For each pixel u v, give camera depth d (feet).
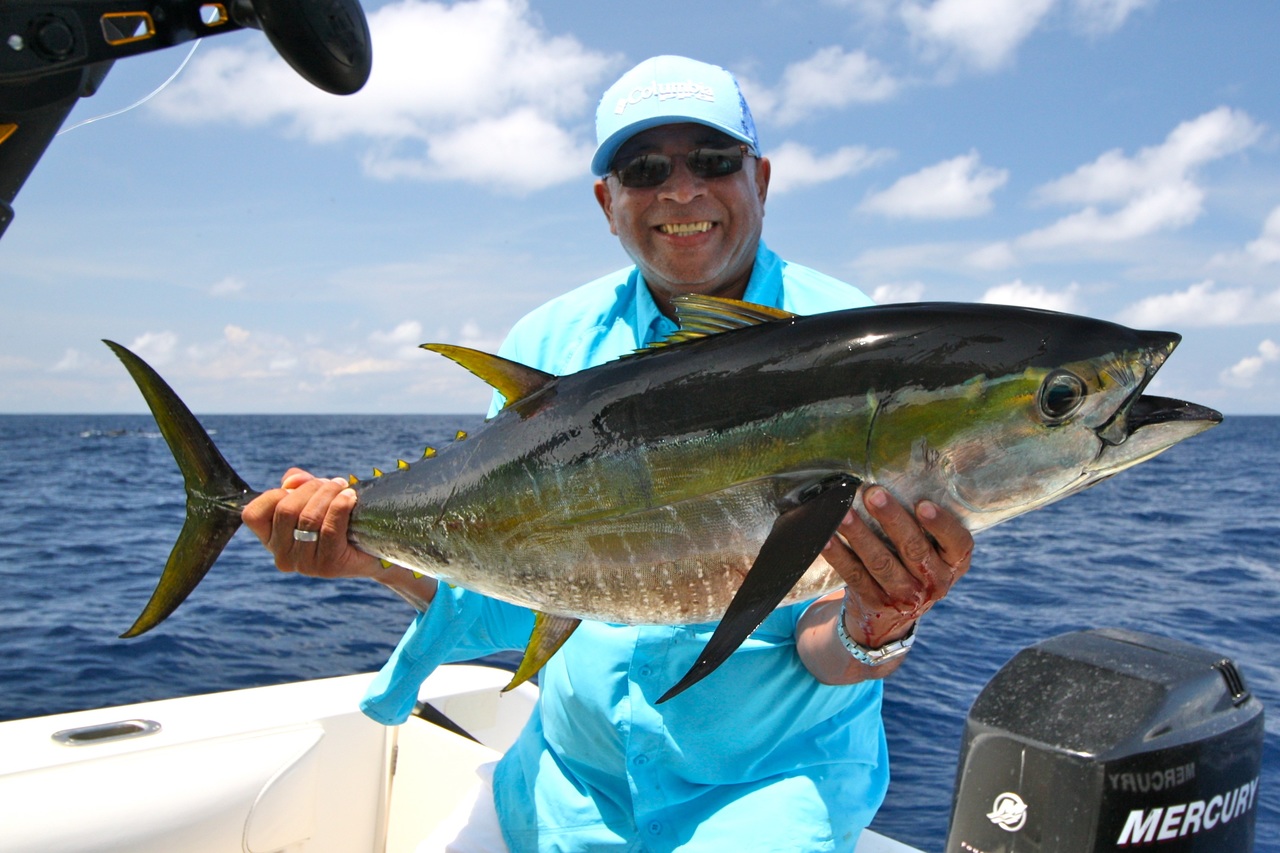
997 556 48.52
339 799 11.53
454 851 9.74
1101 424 6.28
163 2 4.26
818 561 6.93
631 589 7.23
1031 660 6.20
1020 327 6.43
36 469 138.31
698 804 8.86
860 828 9.09
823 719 8.96
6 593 39.50
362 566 8.67
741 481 6.73
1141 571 42.22
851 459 6.49
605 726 8.94
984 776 5.96
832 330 6.73
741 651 8.64
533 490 7.41
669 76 9.12
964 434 6.33
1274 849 12.60
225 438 233.14
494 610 9.91
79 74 4.35
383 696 9.95
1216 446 234.38
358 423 461.37
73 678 26.04
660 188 9.21
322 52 4.44
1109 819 5.41
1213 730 5.55
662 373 7.10
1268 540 57.11
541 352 10.53
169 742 10.57
